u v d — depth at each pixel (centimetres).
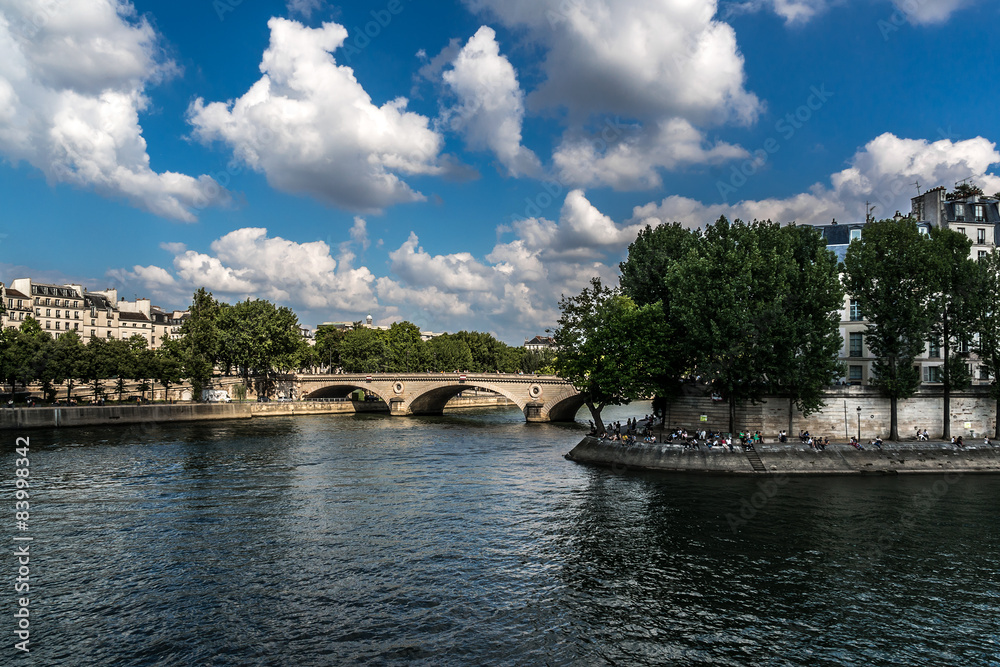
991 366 6366
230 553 3516
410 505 4569
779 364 5781
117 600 2897
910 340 5978
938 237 6350
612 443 6312
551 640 2567
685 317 6012
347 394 14912
